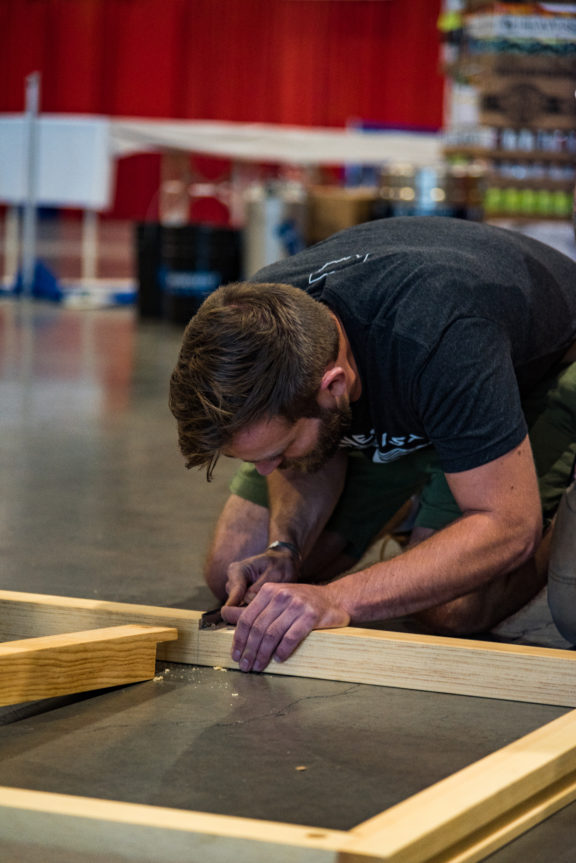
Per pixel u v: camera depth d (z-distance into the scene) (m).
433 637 1.51
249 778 1.17
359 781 1.17
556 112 5.26
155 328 7.22
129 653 1.46
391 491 1.93
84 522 2.56
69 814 0.97
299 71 11.41
